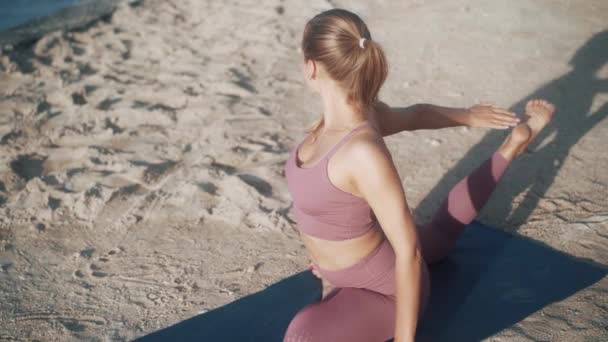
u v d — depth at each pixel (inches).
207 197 171.2
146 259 148.5
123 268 145.9
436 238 127.1
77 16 334.0
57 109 232.2
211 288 135.9
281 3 339.9
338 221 97.8
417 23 302.8
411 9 325.1
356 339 101.0
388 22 308.0
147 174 184.1
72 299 135.9
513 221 151.0
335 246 100.8
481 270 130.6
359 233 99.2
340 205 95.2
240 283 136.5
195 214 164.9
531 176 169.9
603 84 224.1
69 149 203.0
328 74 93.5
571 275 127.6
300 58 272.7
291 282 132.6
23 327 126.9
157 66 269.0
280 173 181.2
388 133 116.2
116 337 122.0
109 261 148.8
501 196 161.8
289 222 159.0
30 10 386.0
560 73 236.2
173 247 152.5
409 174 177.6
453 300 122.1
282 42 290.0
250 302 126.7
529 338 111.0
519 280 127.0
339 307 101.8
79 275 144.3
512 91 225.0
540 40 270.5
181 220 163.0
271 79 251.3
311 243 104.0
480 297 122.6
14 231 162.6
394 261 103.0
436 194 166.9
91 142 207.0
